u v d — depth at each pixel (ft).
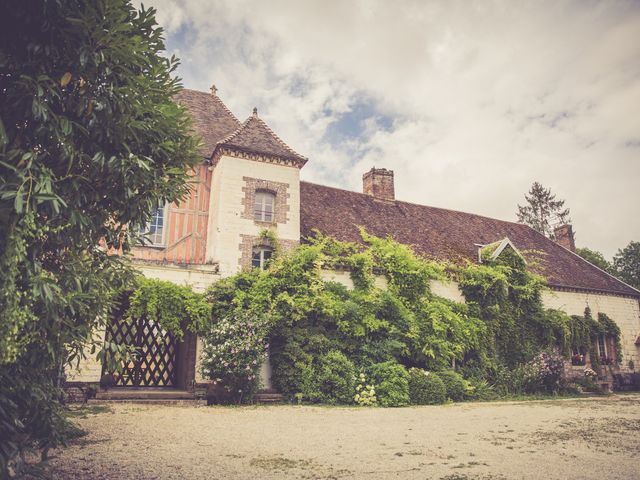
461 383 47.67
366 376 43.32
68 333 13.55
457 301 58.39
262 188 50.37
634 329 75.97
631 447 23.26
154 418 30.07
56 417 14.28
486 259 63.57
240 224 48.19
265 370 44.47
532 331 61.77
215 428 26.94
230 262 46.62
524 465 19.07
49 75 12.78
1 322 10.66
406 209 71.10
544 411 38.70
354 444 23.18
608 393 61.36
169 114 15.58
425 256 60.59
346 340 45.68
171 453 20.16
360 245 56.65
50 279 11.74
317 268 47.29
